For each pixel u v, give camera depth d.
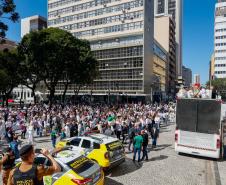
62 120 22.36
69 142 10.87
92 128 18.16
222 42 122.44
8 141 15.35
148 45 70.69
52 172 3.55
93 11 76.19
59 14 83.88
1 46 83.50
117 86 68.12
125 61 70.06
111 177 9.97
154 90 76.88
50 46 41.09
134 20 68.38
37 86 84.31
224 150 13.74
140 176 10.16
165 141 18.19
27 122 22.11
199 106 13.32
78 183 6.56
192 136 13.42
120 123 17.66
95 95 75.75
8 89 57.25
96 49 75.25
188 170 11.21
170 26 110.12
